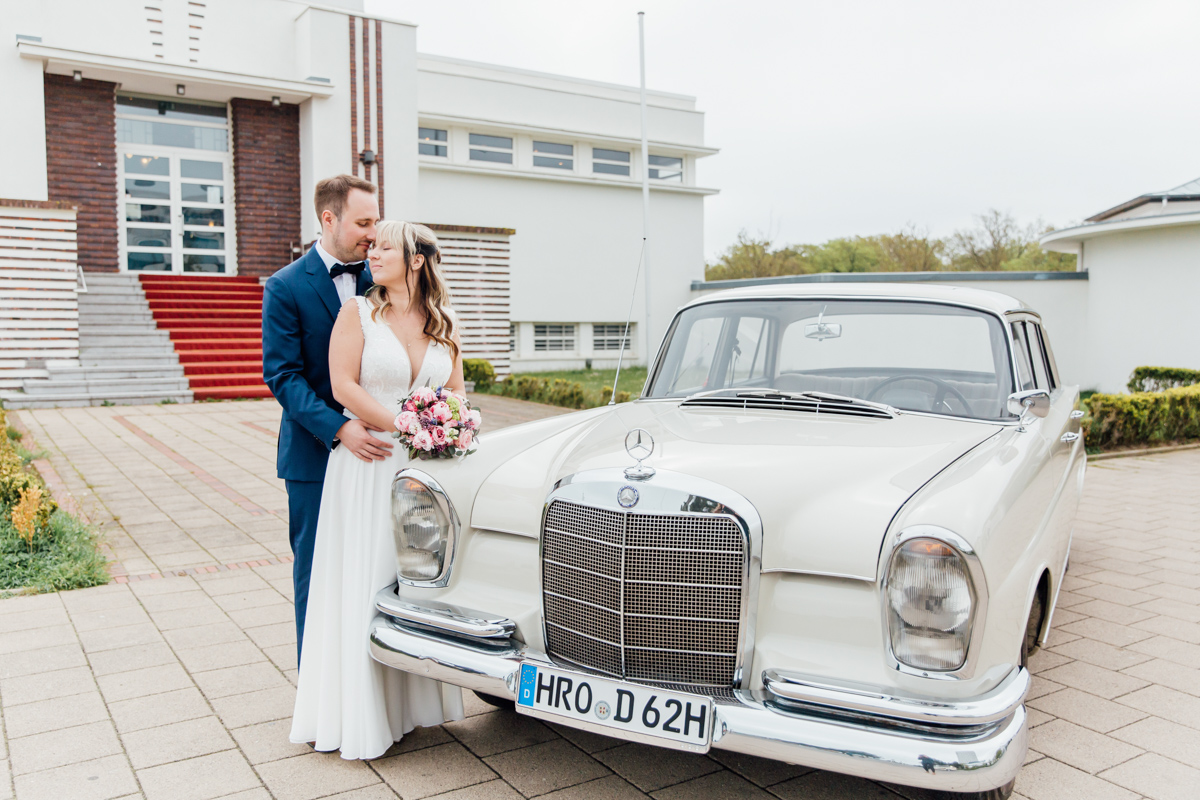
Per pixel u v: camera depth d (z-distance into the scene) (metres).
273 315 3.08
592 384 18.47
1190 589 5.06
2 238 11.95
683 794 2.78
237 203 16.69
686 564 2.42
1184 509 7.31
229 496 7.09
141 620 4.27
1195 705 3.47
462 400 2.98
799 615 2.34
